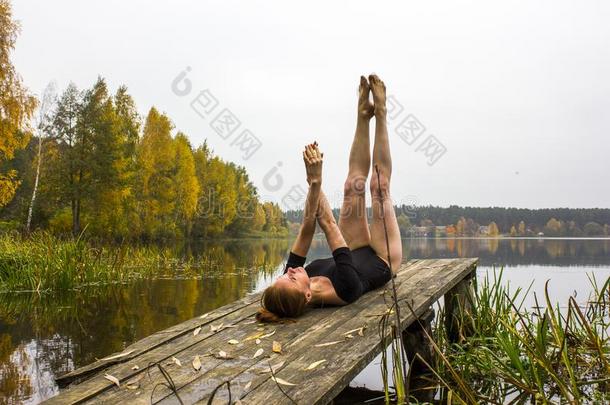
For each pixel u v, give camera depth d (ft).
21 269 26.53
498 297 13.30
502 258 41.32
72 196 82.99
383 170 11.96
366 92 12.50
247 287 26.48
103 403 5.56
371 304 10.02
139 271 34.45
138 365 6.89
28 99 65.98
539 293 20.17
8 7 64.13
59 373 10.64
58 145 87.61
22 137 68.95
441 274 13.32
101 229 85.71
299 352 7.18
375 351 7.32
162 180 109.91
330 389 5.78
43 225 87.30
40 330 15.23
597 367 10.12
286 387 5.84
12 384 9.88
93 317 17.42
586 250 56.08
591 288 21.59
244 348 7.52
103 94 90.63
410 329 10.75
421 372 10.74
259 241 157.28
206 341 8.05
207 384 6.05
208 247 94.73
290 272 9.64
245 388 5.83
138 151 107.76
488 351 10.10
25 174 101.24
